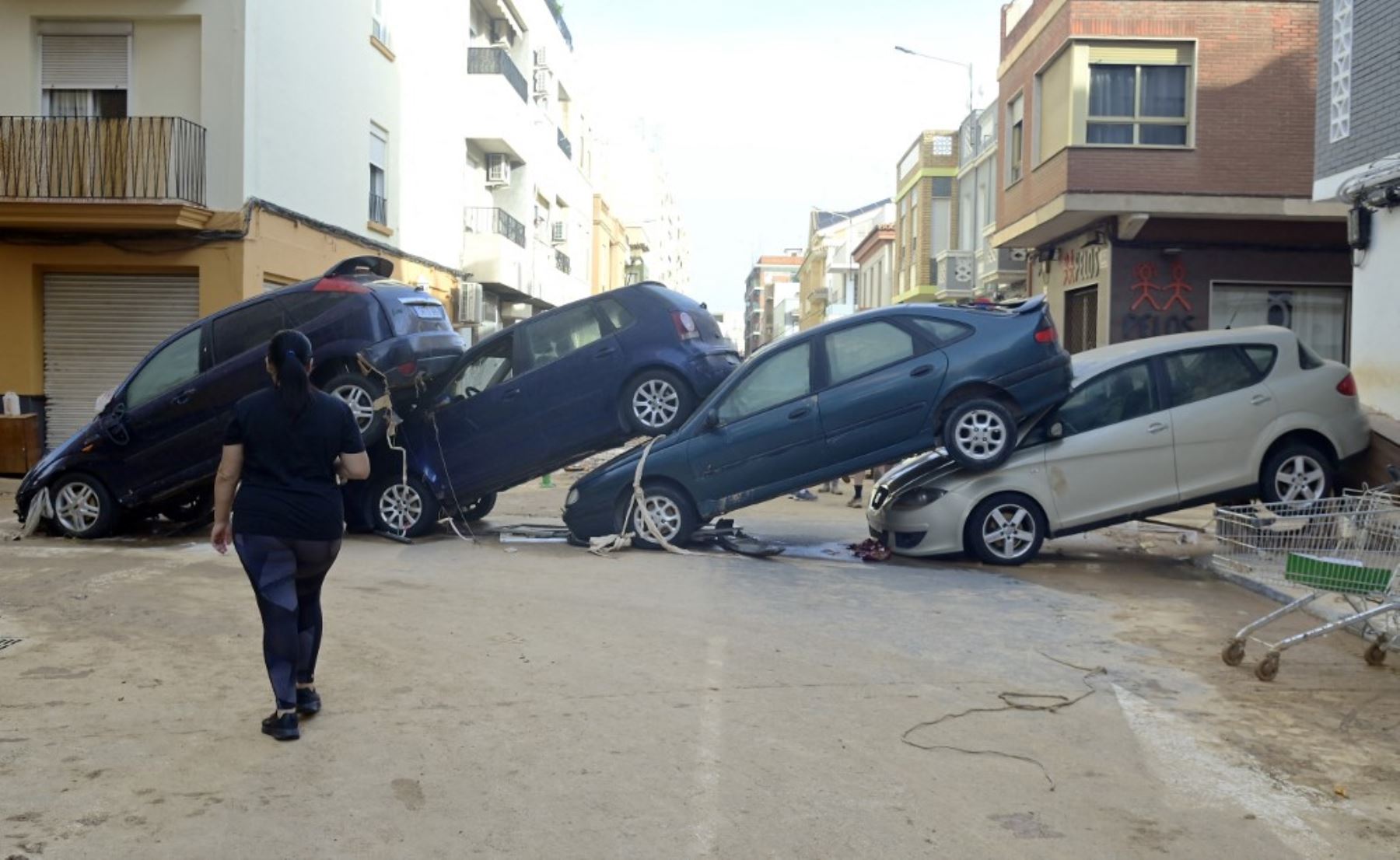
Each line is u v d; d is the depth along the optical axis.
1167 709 5.84
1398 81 12.47
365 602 8.08
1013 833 4.25
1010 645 7.16
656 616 7.80
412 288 11.96
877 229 50.28
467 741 5.15
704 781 4.71
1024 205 21.42
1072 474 10.20
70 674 6.09
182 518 12.21
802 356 10.60
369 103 21.59
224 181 16.62
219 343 11.17
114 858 3.88
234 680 6.04
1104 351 11.07
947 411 10.24
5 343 17.09
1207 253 19.55
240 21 16.52
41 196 16.14
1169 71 19.02
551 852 4.02
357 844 4.05
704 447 10.56
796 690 6.05
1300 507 7.28
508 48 31.33
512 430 11.28
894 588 9.03
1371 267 13.08
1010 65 22.80
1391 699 6.05
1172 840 4.22
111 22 16.70
